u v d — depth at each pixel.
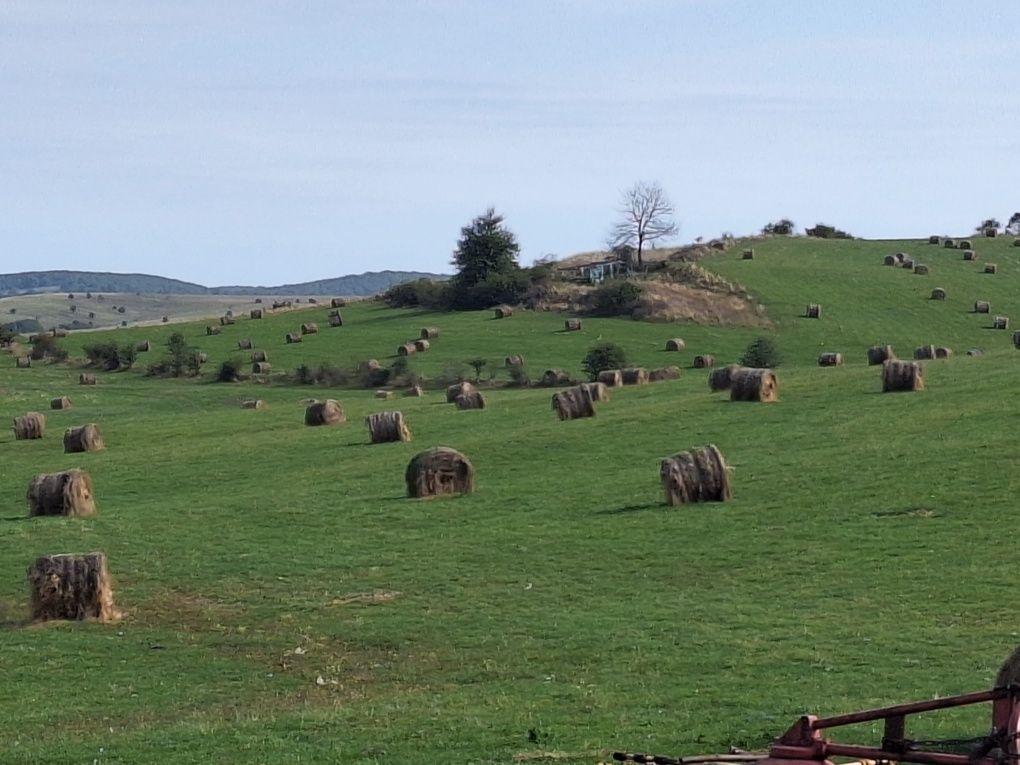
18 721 34.59
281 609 46.75
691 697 32.38
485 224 195.62
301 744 29.55
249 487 72.94
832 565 47.38
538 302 181.38
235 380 150.38
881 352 111.56
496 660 38.50
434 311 188.50
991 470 59.66
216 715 34.03
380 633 42.69
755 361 137.38
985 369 93.31
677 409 86.25
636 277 187.75
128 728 32.94
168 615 46.75
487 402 103.19
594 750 27.38
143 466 82.69
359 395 134.12
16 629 45.44
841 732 28.20
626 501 61.16
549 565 50.62
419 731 30.12
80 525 63.47
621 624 41.56
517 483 67.56
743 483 62.28
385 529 59.03
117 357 164.12
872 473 61.44
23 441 98.56
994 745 17.55
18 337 189.50
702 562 49.38
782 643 37.81
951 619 39.38
